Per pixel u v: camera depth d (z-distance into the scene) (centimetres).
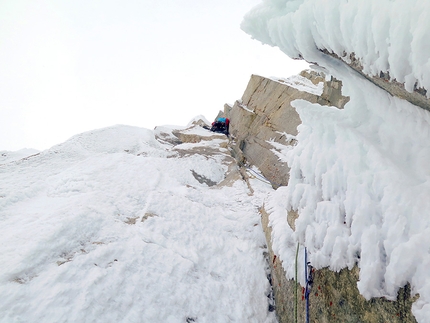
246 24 336
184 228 545
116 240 440
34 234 399
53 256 374
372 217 241
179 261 437
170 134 1794
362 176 260
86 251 396
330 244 278
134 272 384
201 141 1339
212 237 544
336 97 843
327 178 306
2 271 327
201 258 475
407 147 243
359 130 287
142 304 345
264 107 1202
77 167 782
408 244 201
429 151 225
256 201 730
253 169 993
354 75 268
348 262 259
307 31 261
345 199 279
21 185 642
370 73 216
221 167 1048
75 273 350
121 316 322
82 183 648
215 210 663
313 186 340
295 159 394
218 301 399
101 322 307
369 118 290
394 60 180
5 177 693
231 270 471
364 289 224
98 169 768
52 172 770
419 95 187
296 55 315
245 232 583
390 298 213
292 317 363
